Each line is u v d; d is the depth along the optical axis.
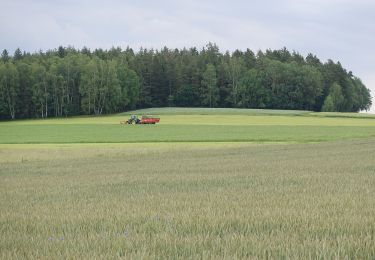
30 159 36.78
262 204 10.73
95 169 26.05
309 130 73.81
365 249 6.27
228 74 170.00
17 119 138.12
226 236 7.31
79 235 7.70
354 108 189.00
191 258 6.05
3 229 8.62
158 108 154.12
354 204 10.30
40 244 7.13
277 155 33.34
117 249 6.64
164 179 18.62
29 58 180.12
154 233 7.84
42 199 13.67
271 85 167.00
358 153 32.50
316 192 12.91
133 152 40.72
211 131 72.12
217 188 14.95
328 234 7.37
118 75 154.00
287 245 6.56
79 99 147.25
